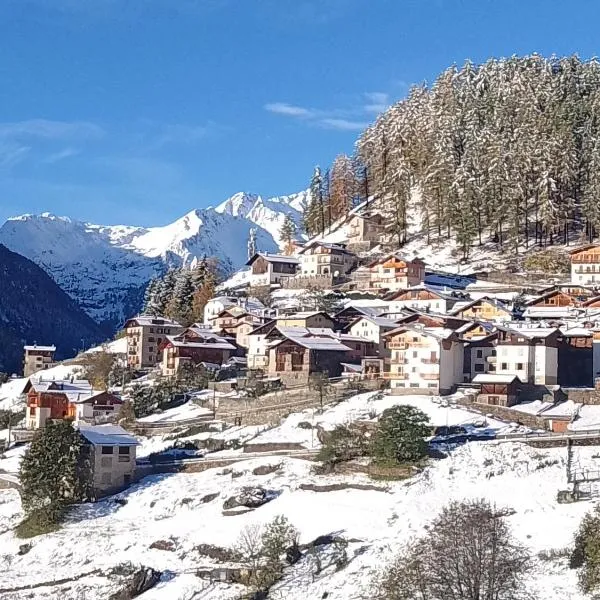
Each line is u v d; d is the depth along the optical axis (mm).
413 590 75562
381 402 141500
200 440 140500
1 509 128250
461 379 150500
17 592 98250
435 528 81500
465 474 112438
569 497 100875
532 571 82750
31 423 171375
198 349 185875
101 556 106000
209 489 121375
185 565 101000
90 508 123062
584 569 81500
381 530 100625
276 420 143625
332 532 101812
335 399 145875
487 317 176750
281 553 97312
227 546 101375
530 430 128250
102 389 179500
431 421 131000
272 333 172750
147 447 144625
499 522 82250
